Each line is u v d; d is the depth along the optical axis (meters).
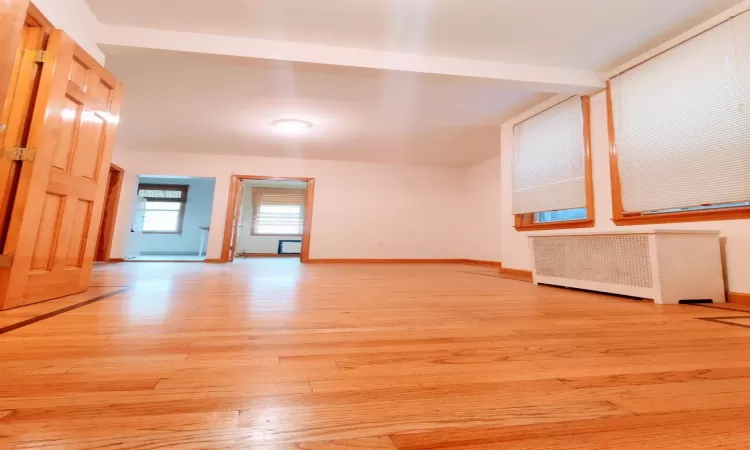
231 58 2.58
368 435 0.54
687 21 2.29
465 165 6.93
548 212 3.90
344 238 6.54
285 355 0.95
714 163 2.14
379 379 0.78
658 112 2.51
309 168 6.54
